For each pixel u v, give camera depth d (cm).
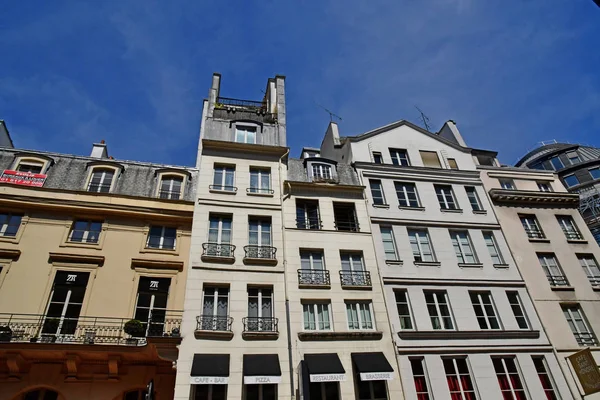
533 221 2305
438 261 1959
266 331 1552
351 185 2097
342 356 1566
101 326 1495
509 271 2005
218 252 1717
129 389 1449
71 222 1716
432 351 1661
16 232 1642
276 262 1748
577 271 2081
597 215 2836
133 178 1956
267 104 2575
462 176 2375
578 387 1677
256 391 1439
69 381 1409
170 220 1827
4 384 1362
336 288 1745
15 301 1482
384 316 1709
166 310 1602
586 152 3441
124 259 1677
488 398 1591
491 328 1808
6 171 1783
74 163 1941
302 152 2567
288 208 1962
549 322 1864
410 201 2209
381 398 1521
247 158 2080
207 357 1440
